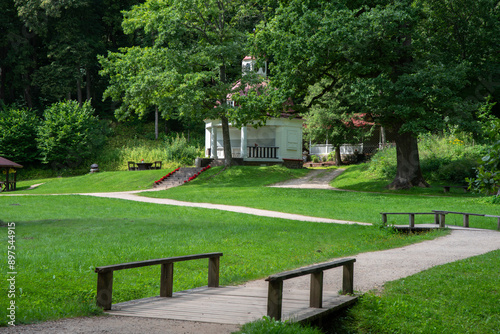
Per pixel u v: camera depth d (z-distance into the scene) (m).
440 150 38.19
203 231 16.70
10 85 67.94
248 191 33.16
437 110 30.11
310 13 28.36
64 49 59.53
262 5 38.53
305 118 51.47
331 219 21.55
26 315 6.02
